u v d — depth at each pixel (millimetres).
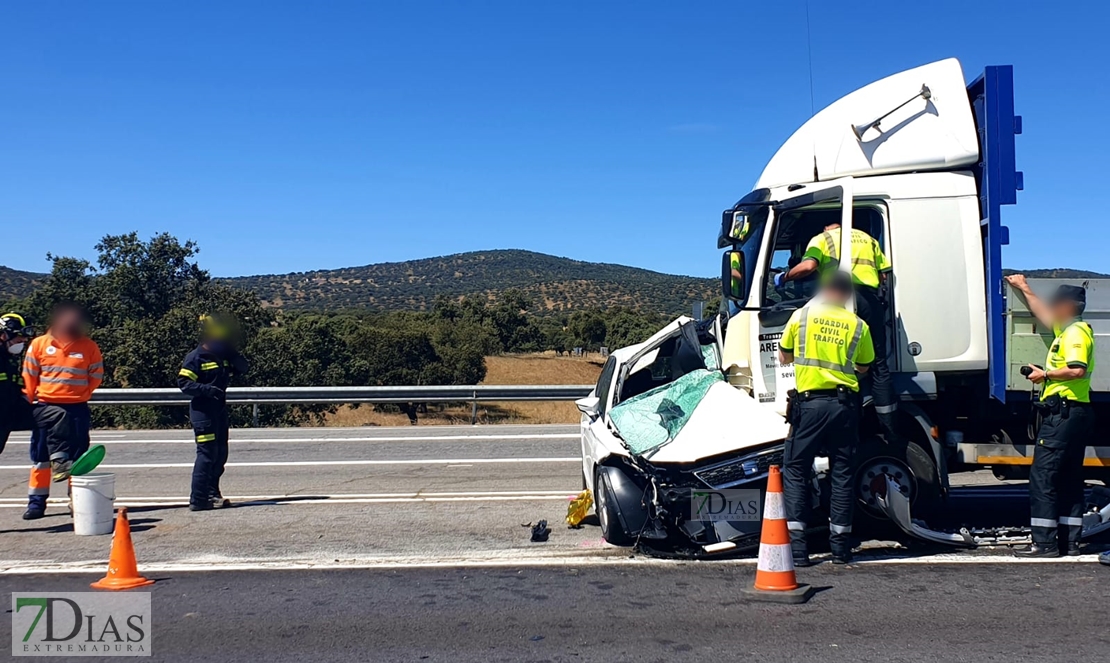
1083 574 6203
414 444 14414
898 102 7234
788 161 7668
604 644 5016
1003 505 8656
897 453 6852
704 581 6172
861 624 5246
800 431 6410
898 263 6953
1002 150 6867
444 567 6656
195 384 8922
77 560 7051
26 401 8711
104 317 38906
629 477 7109
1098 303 6727
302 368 33500
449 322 46312
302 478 11281
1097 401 6840
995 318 6824
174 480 11273
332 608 5738
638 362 8117
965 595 5750
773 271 7266
